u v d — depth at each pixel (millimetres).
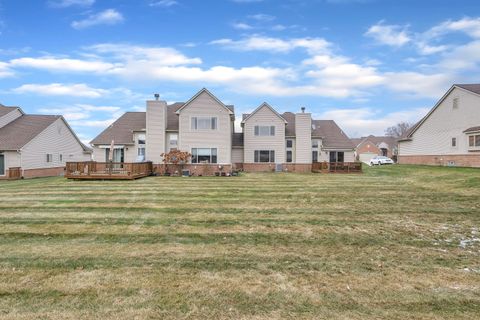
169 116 28625
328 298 3795
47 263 4914
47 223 7570
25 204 10062
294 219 8094
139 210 9188
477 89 24125
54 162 28922
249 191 13359
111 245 5906
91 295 3844
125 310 3484
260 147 28797
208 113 25734
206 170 25000
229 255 5375
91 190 13594
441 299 3770
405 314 3414
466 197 11219
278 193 12719
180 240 6258
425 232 6848
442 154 27297
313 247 5832
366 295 3877
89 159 36219
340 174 24203
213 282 4246
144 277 4398
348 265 4906
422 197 11430
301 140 29250
